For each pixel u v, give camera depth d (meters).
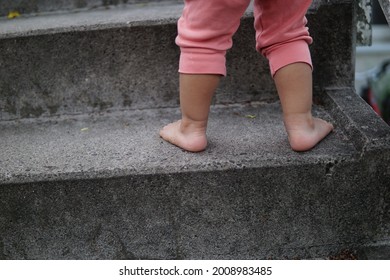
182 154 1.53
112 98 1.89
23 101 1.89
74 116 1.90
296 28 1.49
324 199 1.50
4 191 1.49
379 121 1.57
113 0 2.24
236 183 1.48
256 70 1.86
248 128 1.69
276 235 1.53
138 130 1.74
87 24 1.83
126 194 1.49
